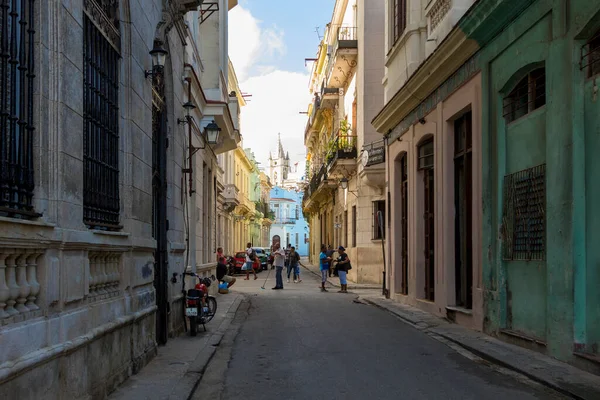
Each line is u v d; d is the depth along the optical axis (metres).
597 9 7.07
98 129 6.28
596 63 7.44
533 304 8.86
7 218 3.96
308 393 6.62
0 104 4.28
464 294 12.30
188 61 13.21
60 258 4.96
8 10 4.46
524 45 9.09
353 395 6.50
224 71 18.39
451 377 7.34
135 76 7.47
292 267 28.30
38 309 4.62
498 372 7.62
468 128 12.12
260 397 6.51
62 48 5.08
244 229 57.88
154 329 8.47
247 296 19.98
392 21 17.48
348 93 30.03
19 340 4.15
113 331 6.36
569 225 7.67
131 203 7.13
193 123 13.52
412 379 7.25
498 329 9.91
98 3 6.34
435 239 13.55
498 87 10.09
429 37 14.24
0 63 4.30
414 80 14.09
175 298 10.54
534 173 8.87
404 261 17.25
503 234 9.82
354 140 26.80
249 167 59.12
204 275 16.66
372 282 24.72
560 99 7.99
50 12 4.96
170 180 10.34
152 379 7.02
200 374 7.37
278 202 98.56
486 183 10.49
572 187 7.62
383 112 17.22
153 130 9.28
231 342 10.33
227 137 19.06
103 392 5.96
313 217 53.91
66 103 5.15
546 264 8.32
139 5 7.74
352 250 26.91
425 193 15.09
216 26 16.80
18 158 4.54
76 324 5.22
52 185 4.90
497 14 9.59
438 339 10.38
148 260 8.16
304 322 12.93
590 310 7.41
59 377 4.81
